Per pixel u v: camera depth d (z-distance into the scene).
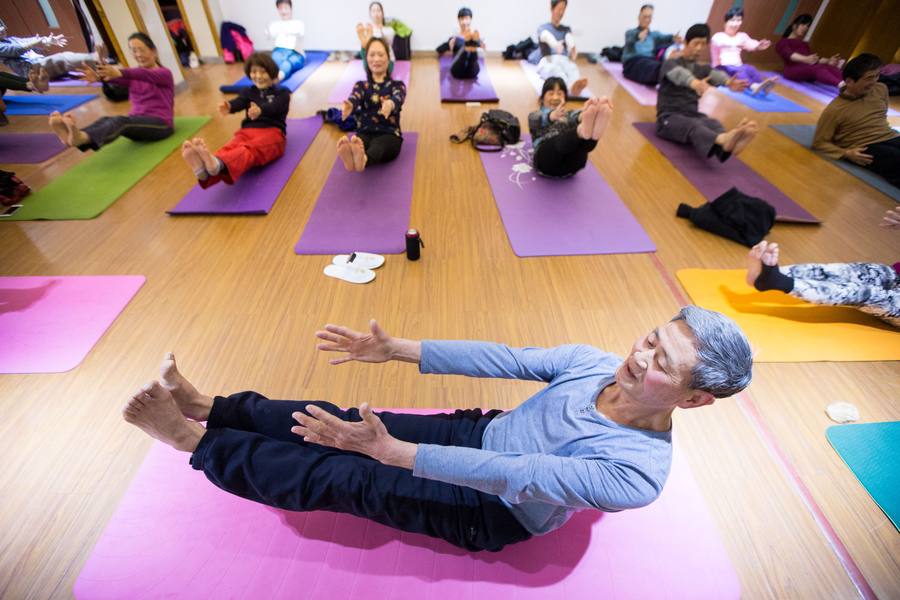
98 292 2.13
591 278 2.29
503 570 1.23
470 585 1.20
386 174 3.19
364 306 2.09
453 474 0.86
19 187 2.79
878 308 1.91
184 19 5.34
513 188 3.05
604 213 2.79
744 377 0.76
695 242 2.57
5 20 3.68
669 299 2.17
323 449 1.12
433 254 2.43
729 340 0.75
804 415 1.68
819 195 3.06
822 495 1.45
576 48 5.91
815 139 3.62
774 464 1.53
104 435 1.57
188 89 4.82
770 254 1.85
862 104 3.34
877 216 2.85
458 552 1.26
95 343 1.88
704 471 1.50
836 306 2.12
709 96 4.90
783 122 4.23
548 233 2.59
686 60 3.72
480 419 1.21
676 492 1.41
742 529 1.36
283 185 3.02
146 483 1.39
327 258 2.38
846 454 1.55
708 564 1.25
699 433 1.61
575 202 2.90
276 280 2.23
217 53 5.64
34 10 3.78
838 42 5.59
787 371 1.83
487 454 0.87
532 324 2.02
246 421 1.14
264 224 2.65
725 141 3.16
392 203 2.85
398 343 1.09
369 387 1.74
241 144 2.93
